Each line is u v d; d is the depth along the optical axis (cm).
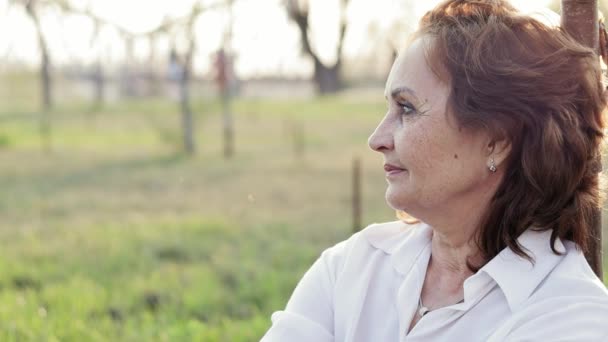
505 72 145
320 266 182
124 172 1500
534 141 146
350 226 905
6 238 811
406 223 178
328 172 1488
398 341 162
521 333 143
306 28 4344
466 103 147
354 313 167
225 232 866
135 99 3759
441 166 152
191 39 2012
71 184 1316
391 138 157
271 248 768
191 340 446
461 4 155
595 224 166
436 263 164
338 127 2544
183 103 1988
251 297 575
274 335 175
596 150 154
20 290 584
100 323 475
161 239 799
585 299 143
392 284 167
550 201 150
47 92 2714
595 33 165
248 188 1266
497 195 153
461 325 151
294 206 1075
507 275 149
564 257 152
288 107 3183
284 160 1719
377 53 4219
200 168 1573
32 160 1712
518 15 150
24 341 424
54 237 813
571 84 147
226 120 1945
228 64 2073
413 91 153
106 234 826
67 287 575
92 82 3881
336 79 4491
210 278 630
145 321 493
